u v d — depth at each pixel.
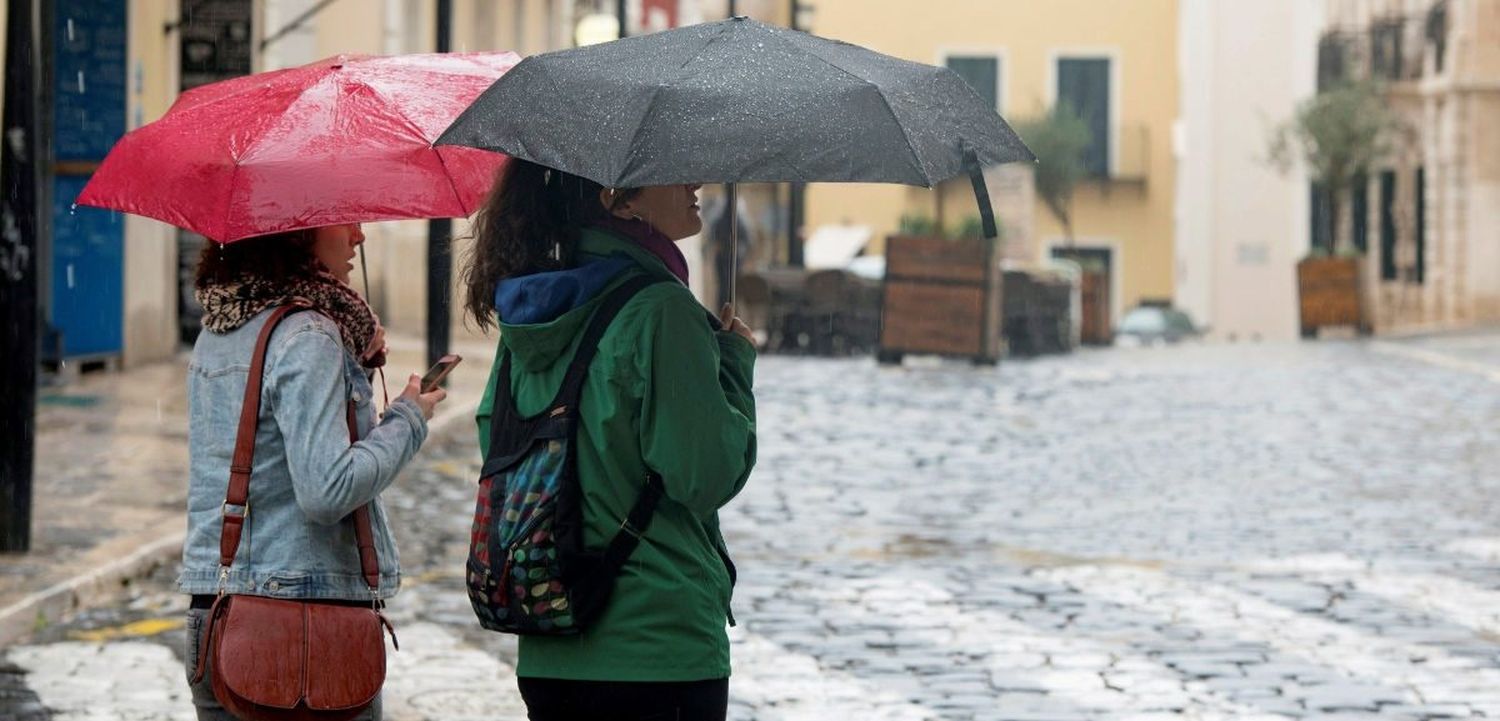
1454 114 92.12
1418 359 62.69
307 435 9.68
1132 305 130.12
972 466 35.47
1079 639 20.30
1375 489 32.41
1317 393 50.19
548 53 9.26
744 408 9.33
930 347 61.03
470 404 40.66
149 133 10.15
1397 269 102.12
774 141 8.62
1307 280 84.56
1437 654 19.53
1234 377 55.72
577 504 8.94
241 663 9.70
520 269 9.24
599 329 8.96
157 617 20.88
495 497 9.09
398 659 19.08
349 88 10.30
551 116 8.83
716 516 9.52
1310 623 21.11
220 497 9.92
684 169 8.55
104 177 10.15
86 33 43.25
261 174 9.85
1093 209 130.12
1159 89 129.75
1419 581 23.70
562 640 9.03
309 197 9.87
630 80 8.82
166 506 26.58
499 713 17.03
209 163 9.89
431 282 39.12
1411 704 17.45
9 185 22.58
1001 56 129.75
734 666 18.95
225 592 9.84
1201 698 17.67
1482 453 37.31
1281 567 24.73
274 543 9.87
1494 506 30.39
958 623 21.11
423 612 21.36
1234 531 27.84
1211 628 20.84
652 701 8.98
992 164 9.12
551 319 8.96
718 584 9.17
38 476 29.00
